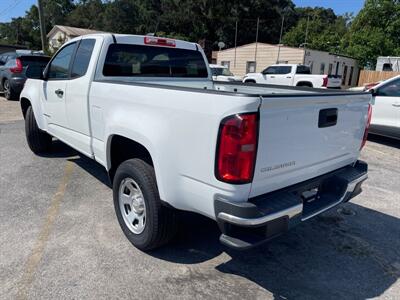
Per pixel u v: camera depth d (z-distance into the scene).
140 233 3.14
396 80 7.60
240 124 2.17
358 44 39.59
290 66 19.98
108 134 3.35
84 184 4.70
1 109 10.83
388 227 3.86
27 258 2.99
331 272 3.01
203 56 4.91
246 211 2.25
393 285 2.87
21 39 71.19
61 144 6.59
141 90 2.88
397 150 7.45
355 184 3.12
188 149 2.49
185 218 3.62
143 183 2.94
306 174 2.77
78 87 3.89
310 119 2.60
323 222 3.93
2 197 4.20
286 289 2.76
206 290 2.70
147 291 2.65
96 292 2.62
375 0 42.22
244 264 3.07
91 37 3.93
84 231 3.48
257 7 54.75
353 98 2.99
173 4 55.16
